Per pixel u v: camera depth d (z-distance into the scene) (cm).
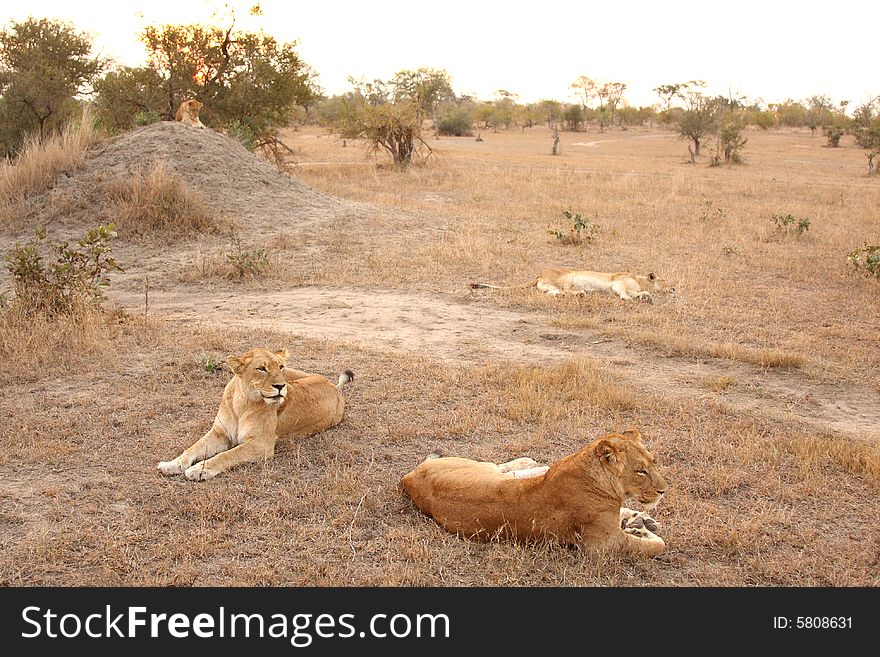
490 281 1475
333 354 997
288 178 2202
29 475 648
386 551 557
